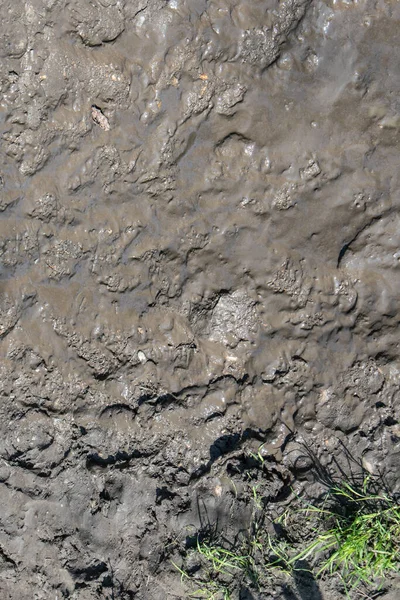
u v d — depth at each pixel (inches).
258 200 90.7
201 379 91.4
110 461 91.0
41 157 95.1
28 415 94.3
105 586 87.4
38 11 93.4
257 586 84.9
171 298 92.4
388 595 81.5
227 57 90.3
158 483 89.2
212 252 91.8
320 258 89.6
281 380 89.7
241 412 90.1
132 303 93.4
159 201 93.0
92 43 92.7
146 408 91.4
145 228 93.4
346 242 88.9
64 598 88.3
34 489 91.7
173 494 88.7
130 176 93.1
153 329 92.7
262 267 90.8
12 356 95.3
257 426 89.6
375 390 87.1
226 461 88.4
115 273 94.0
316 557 84.6
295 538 85.4
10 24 94.3
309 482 86.5
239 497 87.6
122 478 89.7
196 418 90.6
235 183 91.0
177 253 92.6
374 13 87.0
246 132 90.5
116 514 88.9
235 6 89.4
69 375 94.1
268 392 89.7
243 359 91.0
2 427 94.7
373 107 87.7
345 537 83.0
